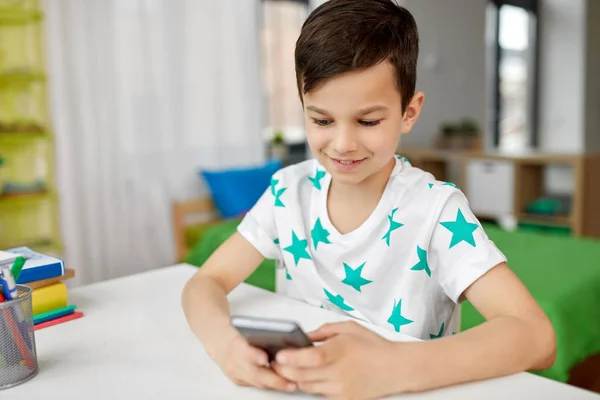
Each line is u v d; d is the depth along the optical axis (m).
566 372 1.45
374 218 0.81
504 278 0.70
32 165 2.58
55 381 0.63
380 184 0.81
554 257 1.94
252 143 3.39
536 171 3.96
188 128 3.13
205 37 3.14
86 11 2.69
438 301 0.82
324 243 0.85
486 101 4.98
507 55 5.68
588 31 5.70
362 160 0.69
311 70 0.66
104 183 2.84
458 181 4.38
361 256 0.83
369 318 0.84
